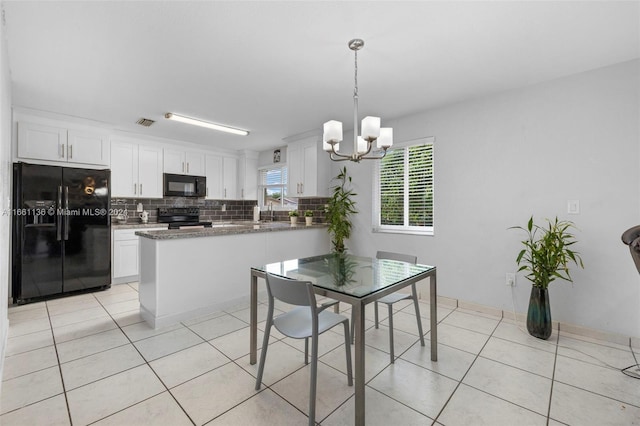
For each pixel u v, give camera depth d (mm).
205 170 5453
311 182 4410
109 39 2033
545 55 2240
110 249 3986
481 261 3057
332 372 1999
